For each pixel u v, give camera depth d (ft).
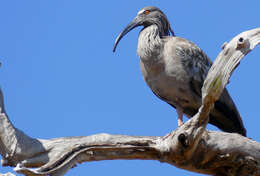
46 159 38.09
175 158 38.78
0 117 38.22
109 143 38.09
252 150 39.81
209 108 35.70
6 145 38.17
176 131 37.35
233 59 34.81
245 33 34.83
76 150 37.24
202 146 38.83
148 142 38.60
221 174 41.24
